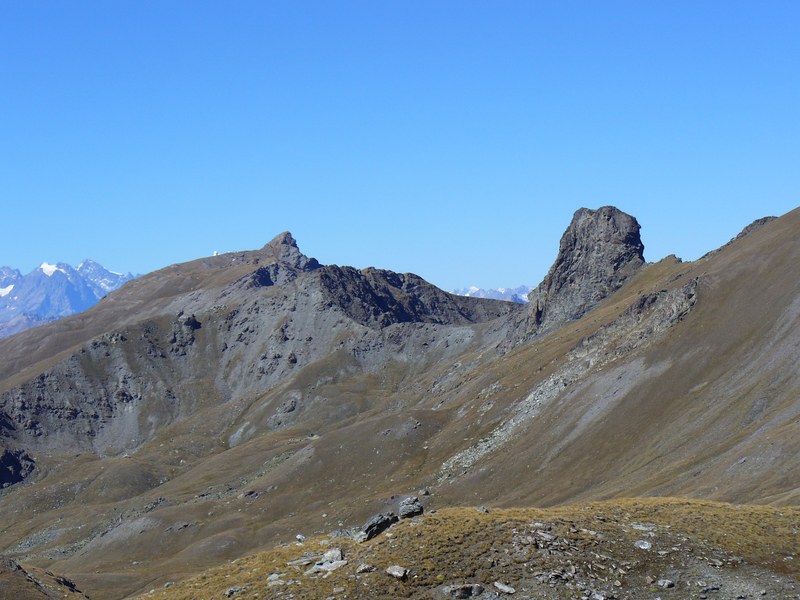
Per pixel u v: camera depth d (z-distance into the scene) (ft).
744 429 414.41
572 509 197.77
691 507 198.18
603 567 162.91
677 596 152.97
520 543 170.19
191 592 177.06
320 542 195.72
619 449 510.99
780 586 154.40
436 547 171.12
